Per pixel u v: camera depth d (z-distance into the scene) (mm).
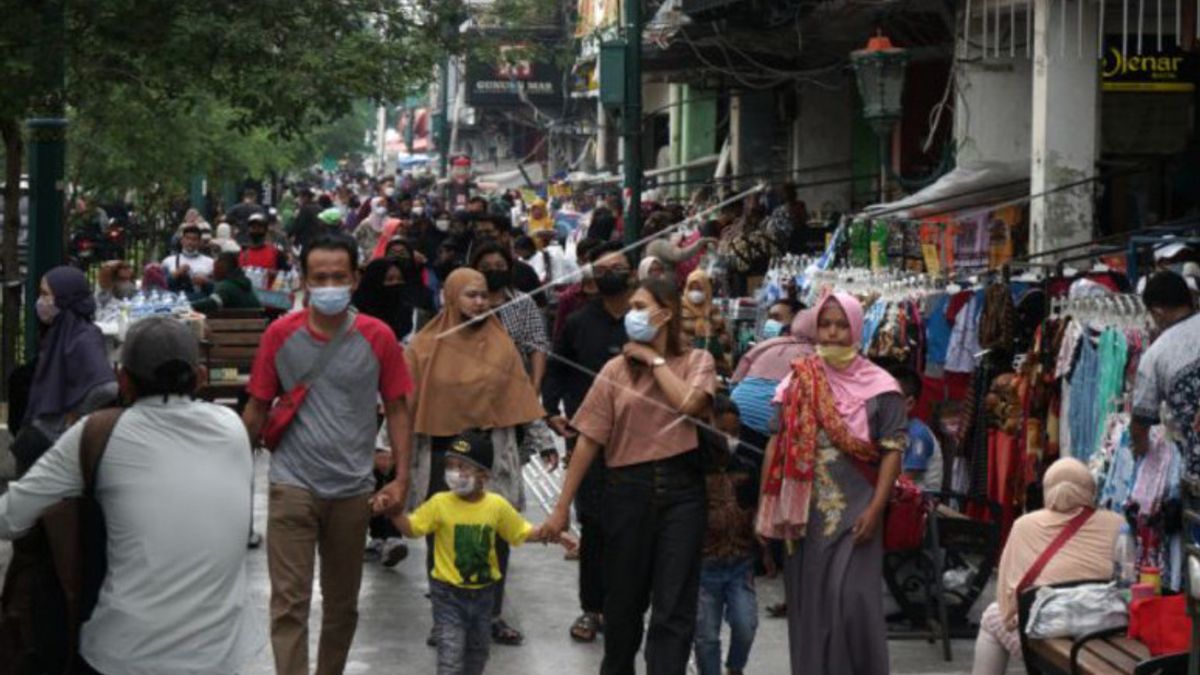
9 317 25422
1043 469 20188
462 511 15117
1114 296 19250
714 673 15922
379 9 27156
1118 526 15258
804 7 32656
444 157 89312
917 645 17828
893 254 27406
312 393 14781
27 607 11078
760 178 43562
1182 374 14812
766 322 24359
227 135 54500
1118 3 26672
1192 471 14703
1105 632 14156
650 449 14547
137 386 11180
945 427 21828
